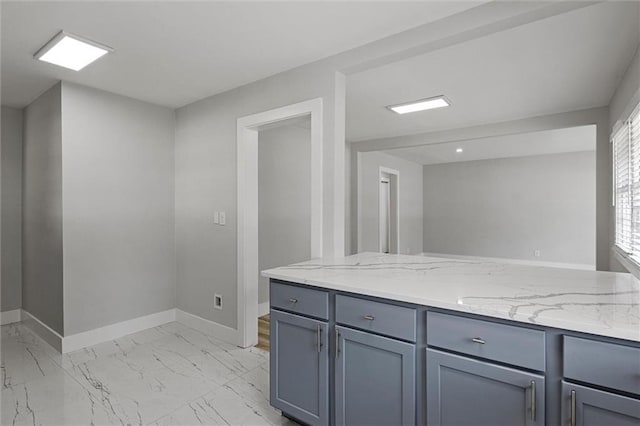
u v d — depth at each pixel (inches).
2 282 135.7
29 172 132.6
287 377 73.4
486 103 139.7
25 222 136.3
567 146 246.5
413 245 324.2
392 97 133.6
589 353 42.4
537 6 65.6
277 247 163.2
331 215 93.7
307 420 69.6
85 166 115.9
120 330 125.0
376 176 254.7
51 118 116.5
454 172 329.1
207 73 106.6
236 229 119.8
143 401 83.7
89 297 116.9
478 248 316.8
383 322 59.6
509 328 47.8
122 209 125.8
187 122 137.1
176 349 115.0
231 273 121.4
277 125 113.3
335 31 82.3
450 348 52.8
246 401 84.2
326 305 66.9
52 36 83.7
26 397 85.0
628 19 78.5
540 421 45.5
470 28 73.0
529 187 293.0
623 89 110.1
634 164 93.5
